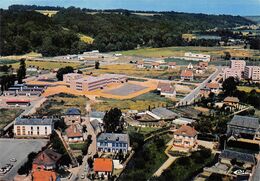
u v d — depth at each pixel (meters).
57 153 175.25
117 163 170.62
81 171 166.12
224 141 197.62
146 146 192.12
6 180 157.38
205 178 159.12
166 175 159.12
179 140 194.25
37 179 147.00
